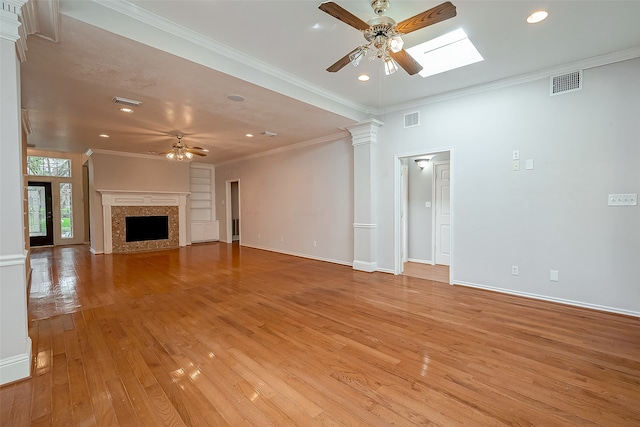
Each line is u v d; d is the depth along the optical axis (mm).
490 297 3746
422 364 2221
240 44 2994
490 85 3881
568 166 3408
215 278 4809
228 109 4219
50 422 1625
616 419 1644
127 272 5238
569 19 2561
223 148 7184
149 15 2508
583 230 3342
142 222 7809
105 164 7246
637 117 3033
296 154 6719
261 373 2113
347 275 4969
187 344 2547
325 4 1990
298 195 6723
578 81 3326
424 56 3545
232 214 9836
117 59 2785
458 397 1844
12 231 1985
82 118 4613
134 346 2510
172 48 2693
